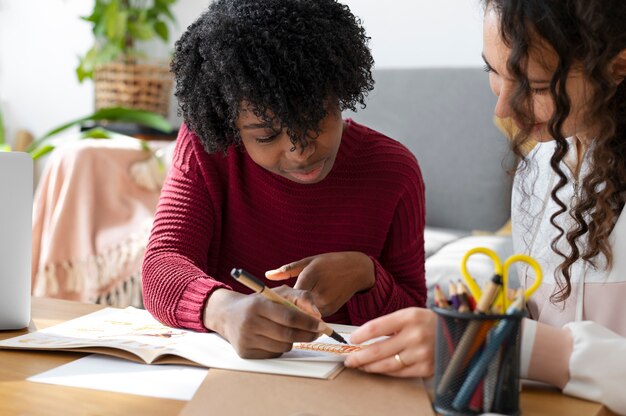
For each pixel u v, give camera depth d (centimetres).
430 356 86
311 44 102
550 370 87
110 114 299
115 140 281
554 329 90
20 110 378
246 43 101
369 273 116
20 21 376
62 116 371
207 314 103
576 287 116
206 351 96
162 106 350
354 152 127
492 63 96
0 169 106
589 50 90
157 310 110
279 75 101
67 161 266
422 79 311
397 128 312
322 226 128
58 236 261
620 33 91
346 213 127
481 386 76
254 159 110
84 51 364
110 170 268
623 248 111
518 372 77
